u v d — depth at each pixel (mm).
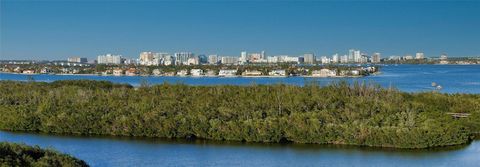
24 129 146375
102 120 141375
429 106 148250
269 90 161125
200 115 138500
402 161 111062
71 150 122312
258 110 141875
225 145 127250
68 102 159250
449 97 167625
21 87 196500
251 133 129875
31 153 84438
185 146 126312
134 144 128875
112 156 116688
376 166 106812
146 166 108250
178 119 137750
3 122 148500
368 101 144000
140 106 148500
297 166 107500
